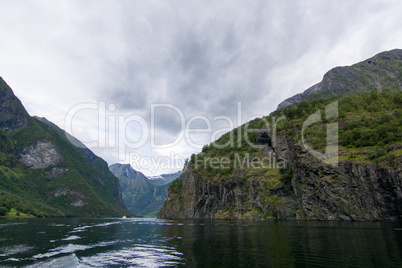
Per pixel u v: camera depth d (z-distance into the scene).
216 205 129.62
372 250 27.00
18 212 178.12
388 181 69.88
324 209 81.75
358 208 74.69
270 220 92.94
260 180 109.94
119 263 25.86
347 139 89.25
